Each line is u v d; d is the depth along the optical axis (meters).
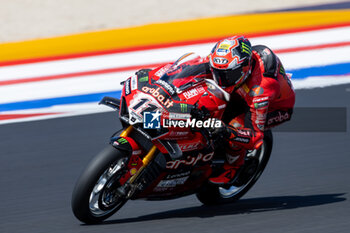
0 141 25.12
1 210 17.64
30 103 30.66
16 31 45.47
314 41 40.59
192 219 16.39
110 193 15.31
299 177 20.72
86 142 24.83
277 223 15.77
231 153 17.08
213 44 39.94
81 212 14.97
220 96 15.16
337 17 46.47
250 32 42.53
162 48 39.06
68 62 36.66
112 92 32.41
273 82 16.19
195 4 53.12
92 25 46.88
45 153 23.56
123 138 14.74
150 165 15.22
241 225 15.65
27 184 20.23
